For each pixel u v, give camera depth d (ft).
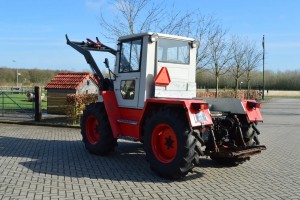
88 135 28.04
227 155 21.18
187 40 25.64
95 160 25.62
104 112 26.50
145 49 23.84
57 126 43.98
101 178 21.02
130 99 24.94
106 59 26.48
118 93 25.95
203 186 19.92
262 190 19.44
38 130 40.91
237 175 22.48
